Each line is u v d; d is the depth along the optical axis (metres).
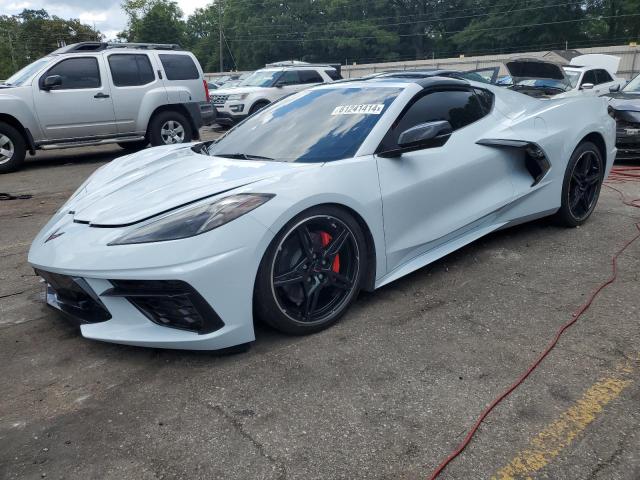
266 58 71.31
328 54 67.56
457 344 2.60
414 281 3.37
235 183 2.64
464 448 1.90
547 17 52.53
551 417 2.05
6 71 79.56
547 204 3.99
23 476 1.81
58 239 2.59
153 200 2.63
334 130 3.16
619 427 1.98
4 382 2.38
